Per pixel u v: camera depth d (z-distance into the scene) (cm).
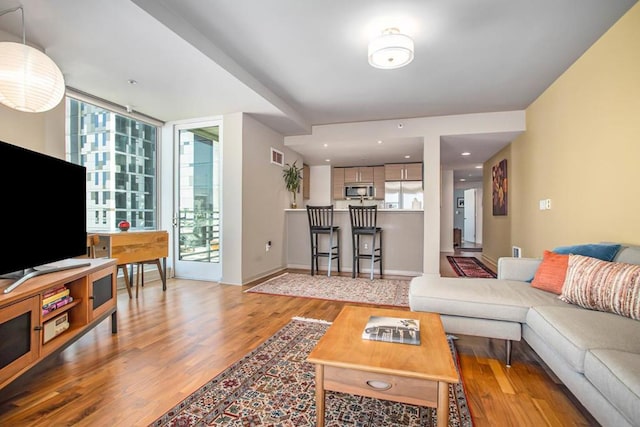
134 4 197
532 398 166
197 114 423
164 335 244
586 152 283
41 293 168
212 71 291
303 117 482
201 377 183
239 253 419
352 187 770
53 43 242
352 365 121
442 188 843
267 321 276
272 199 502
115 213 393
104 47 248
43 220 198
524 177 446
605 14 229
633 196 223
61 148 289
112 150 390
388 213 505
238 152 419
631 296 160
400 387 118
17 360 152
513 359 213
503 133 455
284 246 544
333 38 262
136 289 355
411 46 238
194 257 450
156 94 349
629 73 226
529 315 188
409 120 485
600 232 262
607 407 121
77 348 220
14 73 183
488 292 213
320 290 387
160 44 243
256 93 345
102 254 315
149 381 178
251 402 159
